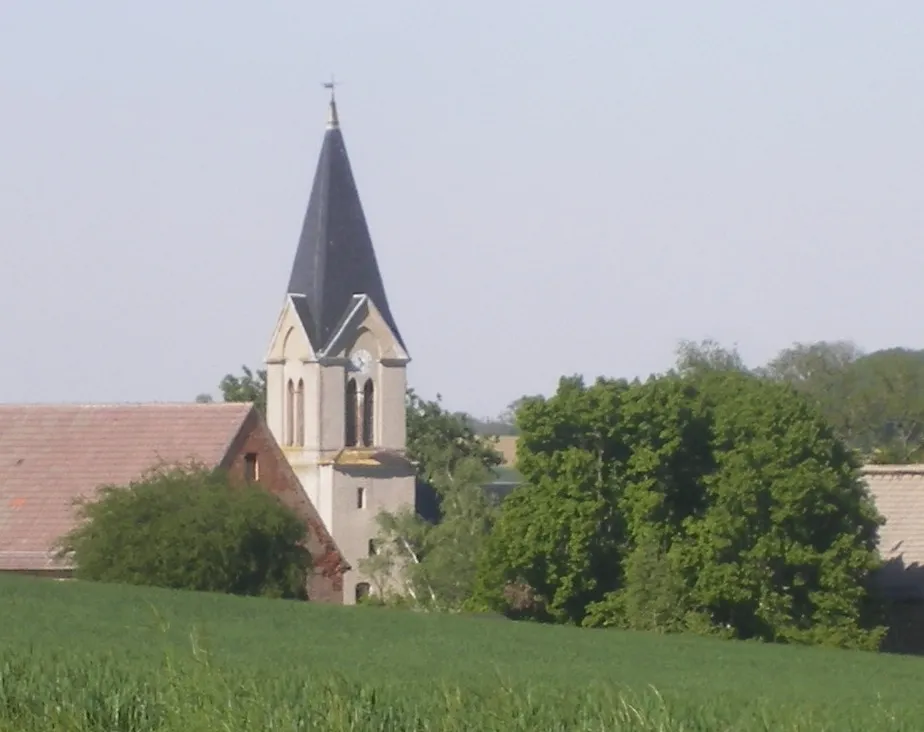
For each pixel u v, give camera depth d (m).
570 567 93.19
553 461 94.62
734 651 71.75
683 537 92.75
